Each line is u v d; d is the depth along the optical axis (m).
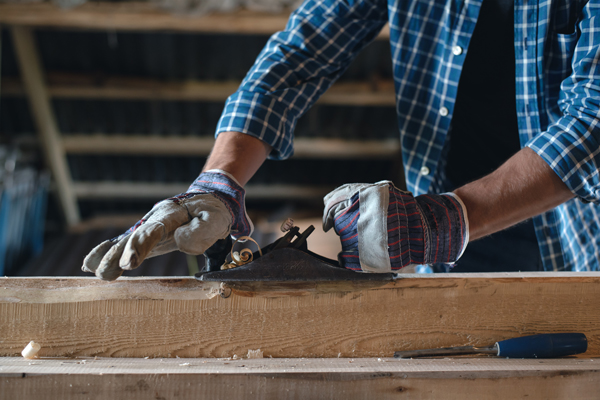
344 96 3.87
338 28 1.08
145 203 4.72
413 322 0.84
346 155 4.30
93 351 0.81
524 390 0.74
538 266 1.16
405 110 1.17
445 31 1.06
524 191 0.78
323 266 0.80
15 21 3.23
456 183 1.20
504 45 1.03
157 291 0.80
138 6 3.26
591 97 0.79
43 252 3.88
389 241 0.74
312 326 0.83
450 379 0.73
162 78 3.87
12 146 3.91
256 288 0.81
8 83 3.70
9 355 0.80
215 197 0.78
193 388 0.70
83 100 3.89
